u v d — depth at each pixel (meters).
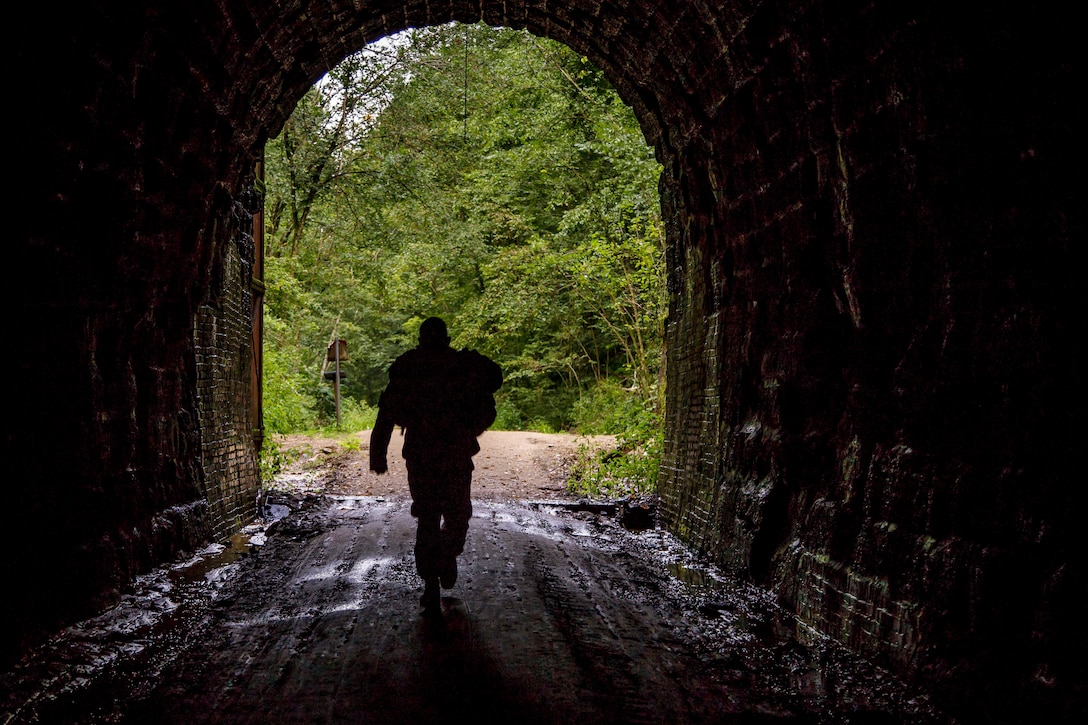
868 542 4.82
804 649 4.77
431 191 22.64
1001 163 3.60
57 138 4.32
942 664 3.86
